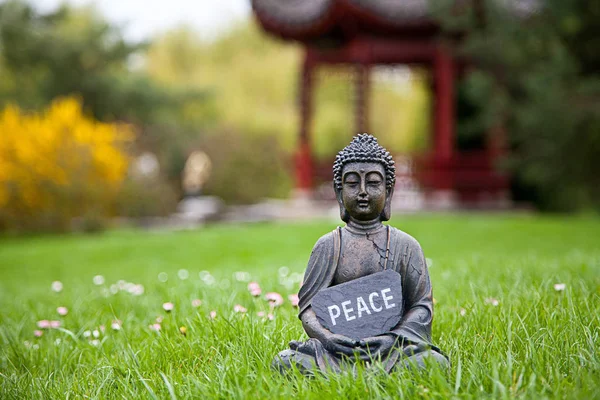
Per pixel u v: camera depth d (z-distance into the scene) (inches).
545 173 720.3
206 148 1433.3
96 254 597.9
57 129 949.2
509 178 868.6
